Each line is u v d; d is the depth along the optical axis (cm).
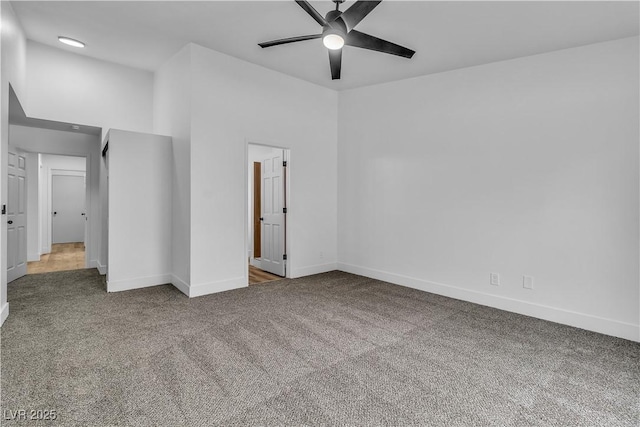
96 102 425
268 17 298
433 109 391
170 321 290
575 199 294
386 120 441
